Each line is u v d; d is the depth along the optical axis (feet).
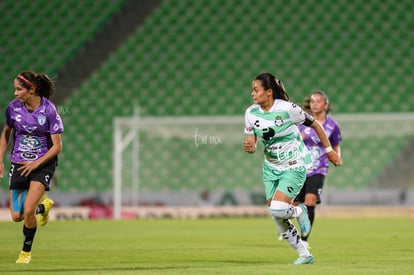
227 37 312.71
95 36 314.55
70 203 262.26
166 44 312.29
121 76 304.50
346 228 177.78
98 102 298.56
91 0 321.11
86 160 285.02
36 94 92.48
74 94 299.58
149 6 320.91
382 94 297.12
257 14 316.81
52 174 93.09
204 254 106.01
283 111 87.15
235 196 256.52
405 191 254.68
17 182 93.20
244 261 95.09
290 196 87.45
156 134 259.80
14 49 312.91
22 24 317.63
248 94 300.40
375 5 314.55
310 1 317.22
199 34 313.94
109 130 292.40
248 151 90.02
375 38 308.40
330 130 128.16
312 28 312.09
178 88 302.25
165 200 258.37
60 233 158.61
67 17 318.45
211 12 318.45
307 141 126.82
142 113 297.53
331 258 99.50
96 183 280.92
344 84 300.20
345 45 307.78
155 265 88.63
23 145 92.99
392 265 87.51
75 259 97.45
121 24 317.22
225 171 263.90
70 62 309.01
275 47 309.83
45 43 313.73
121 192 254.88
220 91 301.02
